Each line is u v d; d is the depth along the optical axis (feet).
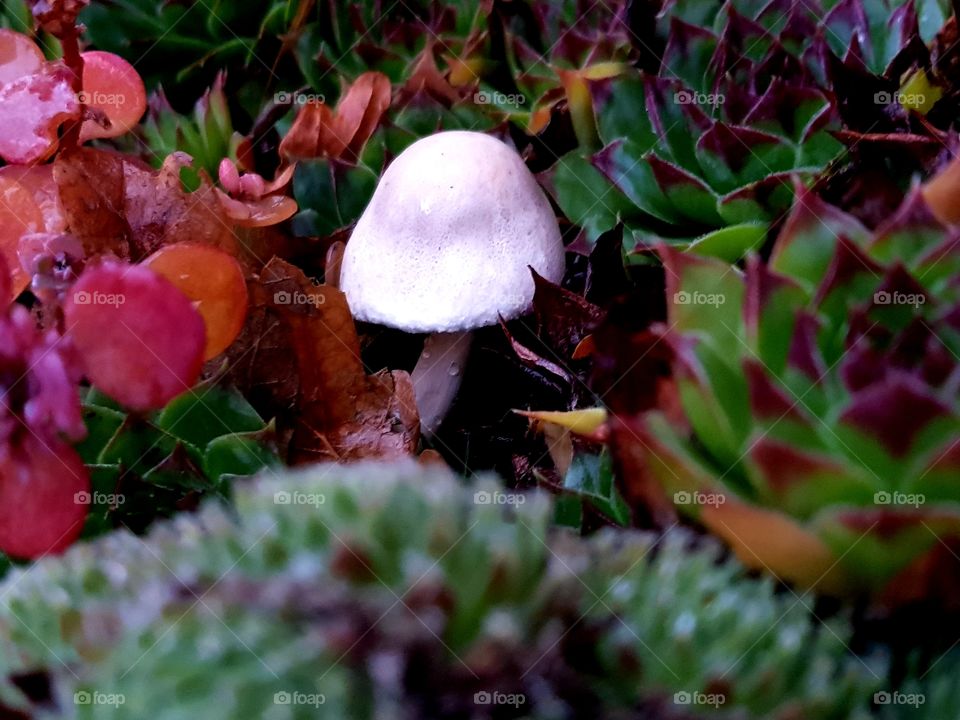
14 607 0.31
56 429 0.35
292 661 0.28
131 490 0.41
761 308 0.34
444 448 0.52
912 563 0.32
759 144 0.49
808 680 0.31
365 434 0.47
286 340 0.45
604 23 0.60
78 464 0.36
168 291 0.35
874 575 0.33
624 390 0.36
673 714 0.30
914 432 0.31
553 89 0.59
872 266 0.33
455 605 0.29
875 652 0.33
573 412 0.39
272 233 0.54
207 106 0.59
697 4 0.56
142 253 0.46
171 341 0.35
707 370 0.34
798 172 0.47
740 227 0.47
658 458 0.34
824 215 0.35
